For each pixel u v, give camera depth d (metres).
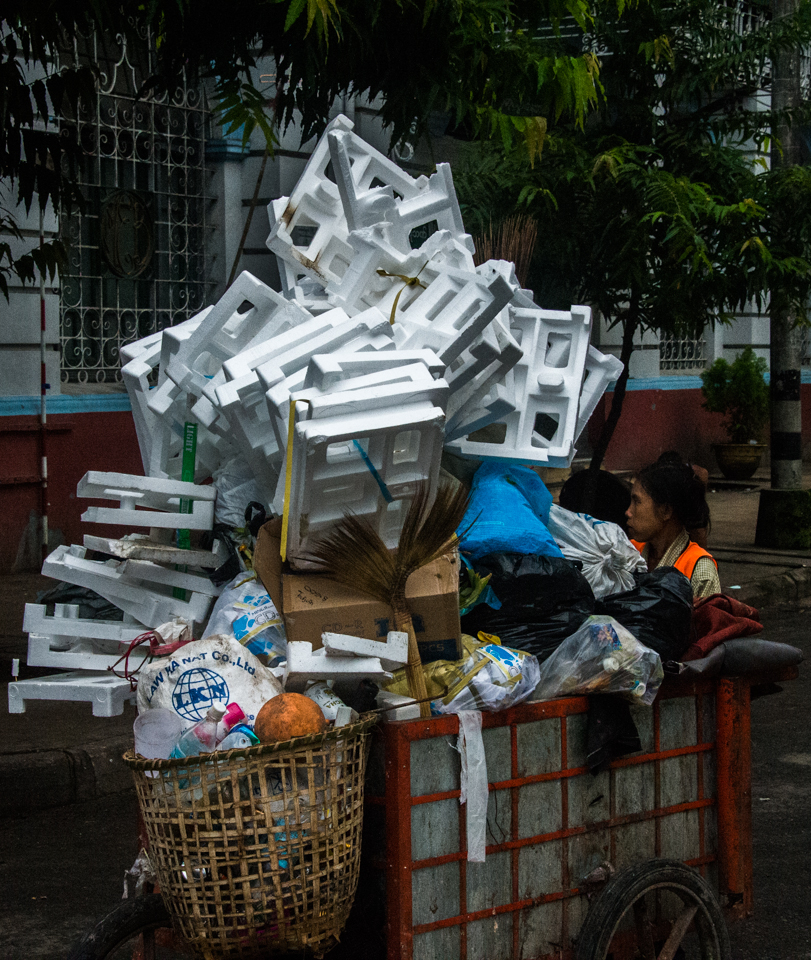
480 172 7.74
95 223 9.59
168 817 2.32
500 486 3.23
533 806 2.79
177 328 3.31
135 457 9.84
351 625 2.67
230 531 3.24
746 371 15.56
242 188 10.38
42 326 9.10
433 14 4.75
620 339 14.36
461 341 3.01
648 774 3.04
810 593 9.75
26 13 4.62
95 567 3.15
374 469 2.59
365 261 3.25
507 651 2.79
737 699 3.16
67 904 4.14
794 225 7.97
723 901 3.20
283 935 2.33
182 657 2.61
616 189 7.45
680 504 3.81
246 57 4.93
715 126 8.39
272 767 2.29
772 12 9.93
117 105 9.59
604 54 8.02
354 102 10.31
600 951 2.76
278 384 2.73
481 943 2.71
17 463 9.05
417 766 2.58
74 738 5.47
